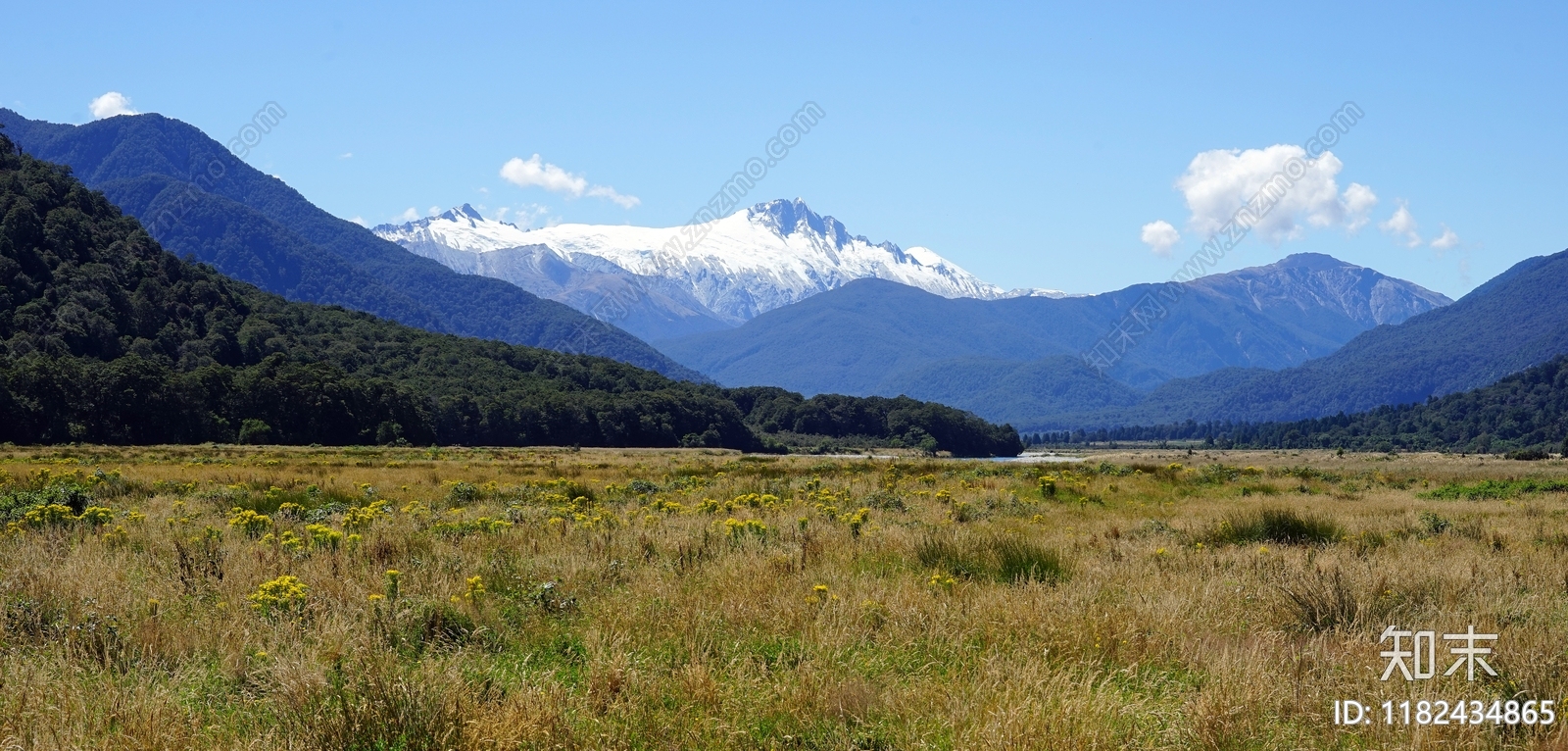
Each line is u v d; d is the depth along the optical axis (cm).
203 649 818
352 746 610
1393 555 1442
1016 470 4838
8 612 866
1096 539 1636
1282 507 2395
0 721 632
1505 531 1842
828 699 709
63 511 1612
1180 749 645
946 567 1203
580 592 1039
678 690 722
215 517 1906
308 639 823
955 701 690
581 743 621
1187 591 1079
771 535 1455
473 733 611
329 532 1328
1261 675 736
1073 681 742
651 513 1938
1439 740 652
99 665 759
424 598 960
